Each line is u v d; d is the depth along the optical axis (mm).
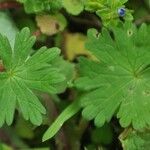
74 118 292
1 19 297
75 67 284
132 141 257
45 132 276
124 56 240
